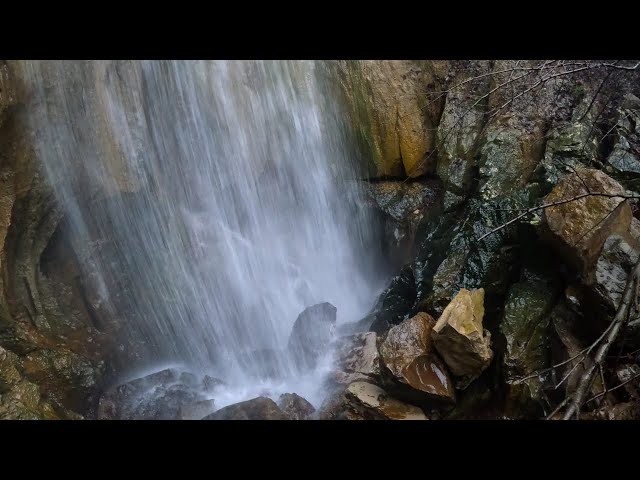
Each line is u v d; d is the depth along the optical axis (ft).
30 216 19.29
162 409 18.84
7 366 16.31
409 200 23.80
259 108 23.85
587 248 15.65
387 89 24.06
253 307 24.81
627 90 20.86
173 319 23.39
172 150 22.50
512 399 15.74
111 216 21.56
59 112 19.01
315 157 25.08
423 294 19.76
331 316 21.99
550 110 21.40
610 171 18.84
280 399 18.07
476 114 22.71
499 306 17.74
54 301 20.39
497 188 20.08
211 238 24.13
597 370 9.86
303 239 26.23
